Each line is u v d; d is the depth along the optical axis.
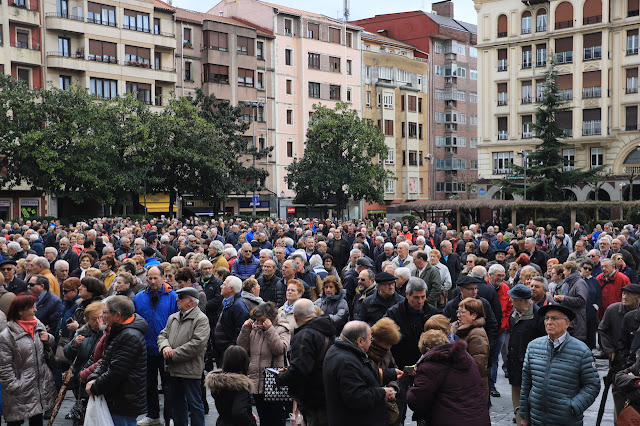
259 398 8.01
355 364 5.85
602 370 11.90
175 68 59.34
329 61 72.12
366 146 59.31
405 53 82.19
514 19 63.31
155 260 12.70
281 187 68.12
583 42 59.69
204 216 59.94
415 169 80.56
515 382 8.54
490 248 17.97
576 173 51.31
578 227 26.17
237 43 63.84
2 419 7.71
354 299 12.49
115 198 47.50
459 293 9.84
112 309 7.05
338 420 5.87
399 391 6.68
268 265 11.66
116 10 54.69
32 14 50.00
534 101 62.31
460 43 86.00
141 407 7.13
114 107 46.56
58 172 44.62
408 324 8.24
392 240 22.52
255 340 8.12
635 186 57.38
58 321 9.62
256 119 65.69
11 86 43.91
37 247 17.69
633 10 57.66
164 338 8.50
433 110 83.69
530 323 8.48
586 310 11.55
